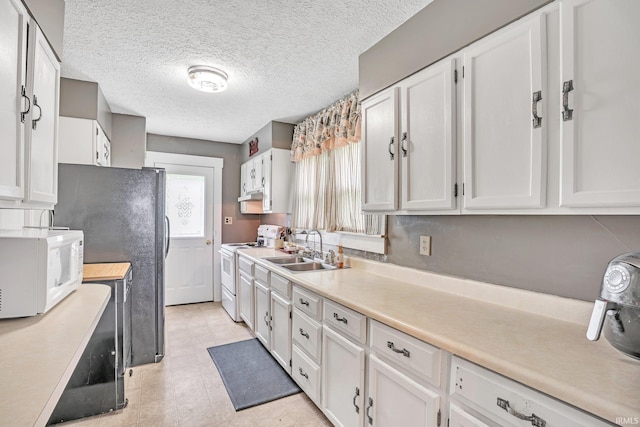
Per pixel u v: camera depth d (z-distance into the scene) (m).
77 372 1.85
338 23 1.74
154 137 4.06
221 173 4.46
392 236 2.12
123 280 1.98
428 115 1.51
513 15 1.16
